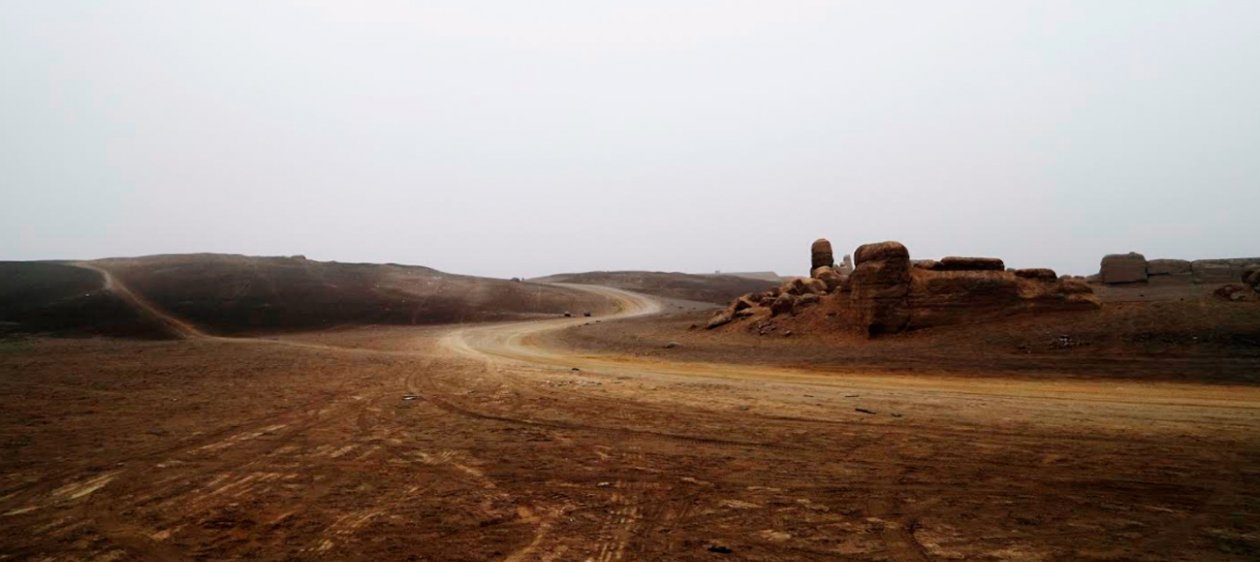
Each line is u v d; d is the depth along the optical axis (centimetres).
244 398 1675
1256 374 1535
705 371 2145
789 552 650
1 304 5562
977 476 874
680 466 961
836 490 835
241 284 6856
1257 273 2258
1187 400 1340
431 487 883
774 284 11431
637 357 2747
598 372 2173
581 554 653
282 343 3947
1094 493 797
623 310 7338
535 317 6494
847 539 679
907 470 911
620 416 1348
